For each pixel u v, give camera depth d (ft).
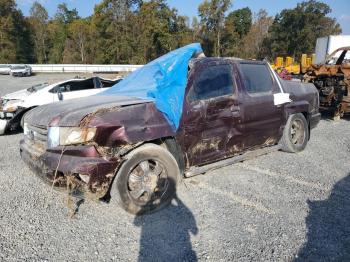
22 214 11.89
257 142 15.96
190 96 12.67
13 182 14.94
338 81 28.40
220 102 13.52
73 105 12.28
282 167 16.53
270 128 16.33
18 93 27.53
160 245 10.00
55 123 11.03
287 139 17.69
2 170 16.60
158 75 13.48
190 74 12.87
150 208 11.87
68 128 10.71
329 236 10.36
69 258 9.36
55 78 94.84
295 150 18.38
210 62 13.61
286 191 13.71
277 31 201.67
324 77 29.78
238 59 14.98
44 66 118.01
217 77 13.73
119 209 12.32
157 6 172.45
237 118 14.29
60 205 12.66
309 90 19.35
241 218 11.49
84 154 10.44
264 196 13.24
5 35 192.24
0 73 114.01
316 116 19.84
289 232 10.59
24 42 209.05
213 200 12.90
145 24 170.50
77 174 10.55
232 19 196.85
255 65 15.76
